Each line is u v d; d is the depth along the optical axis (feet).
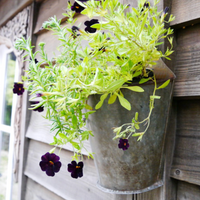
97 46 1.23
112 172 1.29
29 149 2.90
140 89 1.09
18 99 3.09
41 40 2.77
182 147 1.51
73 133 1.20
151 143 1.24
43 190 2.63
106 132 1.24
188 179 1.44
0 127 4.65
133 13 1.23
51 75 1.30
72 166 1.28
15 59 4.43
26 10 3.02
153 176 1.32
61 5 2.44
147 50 1.08
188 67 1.44
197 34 1.44
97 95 1.22
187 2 1.43
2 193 4.93
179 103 1.57
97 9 1.13
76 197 2.12
